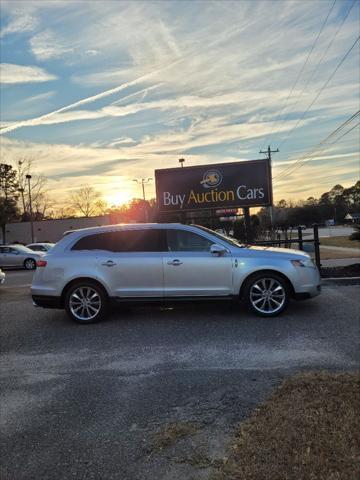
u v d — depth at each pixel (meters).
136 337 6.20
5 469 2.94
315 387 3.84
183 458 2.94
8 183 56.72
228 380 4.38
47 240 63.47
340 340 5.54
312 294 7.01
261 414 3.42
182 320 7.05
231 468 2.70
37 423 3.62
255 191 13.64
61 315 8.01
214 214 14.58
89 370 4.91
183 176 13.95
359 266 11.64
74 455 3.08
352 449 2.76
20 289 12.68
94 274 7.14
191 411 3.69
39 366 5.14
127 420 3.59
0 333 6.84
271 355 5.10
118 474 2.82
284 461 2.69
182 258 7.05
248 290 7.00
